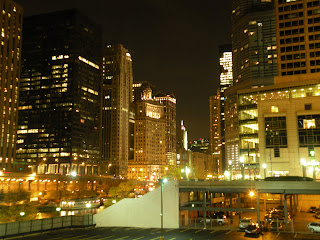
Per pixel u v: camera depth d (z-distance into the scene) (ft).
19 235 195.62
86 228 234.38
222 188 231.30
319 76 414.41
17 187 568.41
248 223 215.10
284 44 473.26
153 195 240.12
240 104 434.30
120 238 189.26
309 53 459.73
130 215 242.37
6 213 272.10
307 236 192.44
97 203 494.59
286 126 360.28
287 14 478.18
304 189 214.69
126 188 635.25
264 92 422.41
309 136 349.82
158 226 234.58
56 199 539.70
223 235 197.77
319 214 260.83
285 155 355.77
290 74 463.83
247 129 424.05
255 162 411.54
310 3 469.16
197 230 220.23
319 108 354.33
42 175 579.07
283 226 219.20
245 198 351.87
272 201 352.49
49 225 218.18
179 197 238.68
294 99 363.15
